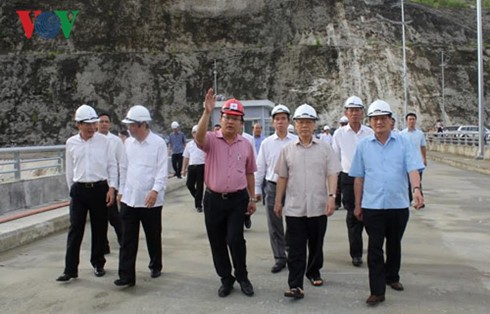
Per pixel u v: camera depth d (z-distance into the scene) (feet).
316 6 212.84
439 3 255.91
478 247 23.90
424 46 204.03
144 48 205.67
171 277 19.69
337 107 181.37
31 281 19.39
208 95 16.87
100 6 208.54
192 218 34.37
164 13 210.38
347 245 24.86
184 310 15.79
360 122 21.94
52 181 38.04
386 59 193.77
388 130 16.34
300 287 16.71
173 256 23.27
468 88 195.62
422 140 33.53
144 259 22.88
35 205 35.40
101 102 188.14
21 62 192.65
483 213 34.14
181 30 209.56
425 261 21.38
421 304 15.88
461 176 62.44
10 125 181.88
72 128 181.27
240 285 17.51
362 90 186.09
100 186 19.53
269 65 195.72
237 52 200.34
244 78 194.39
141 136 18.90
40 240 27.58
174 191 51.47
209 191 17.51
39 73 191.11
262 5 213.25
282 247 20.51
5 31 200.34
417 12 217.36
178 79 194.80
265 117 71.46
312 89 187.52
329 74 191.21
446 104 188.55
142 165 18.75
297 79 191.11
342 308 15.67
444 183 54.19
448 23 219.20
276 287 18.11
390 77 189.26
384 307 15.66
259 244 25.59
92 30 204.54
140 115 18.72
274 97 188.96
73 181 19.56
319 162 17.15
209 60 199.62
